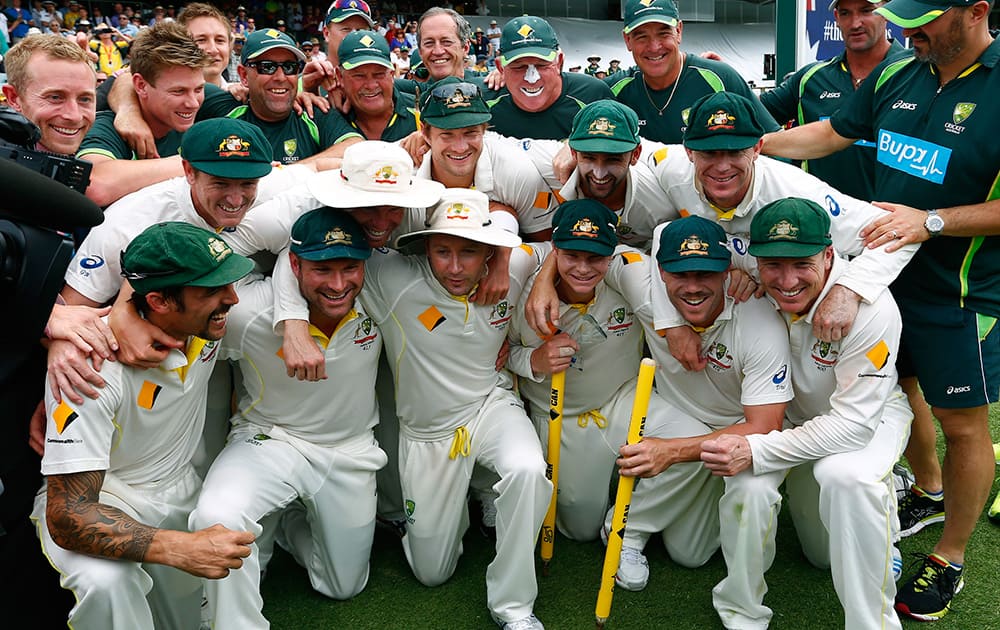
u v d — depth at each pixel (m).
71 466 2.39
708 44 22.89
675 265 2.82
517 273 3.26
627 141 3.03
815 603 3.14
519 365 3.36
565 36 22.23
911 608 3.04
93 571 2.37
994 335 3.09
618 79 4.47
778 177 3.09
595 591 3.26
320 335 2.92
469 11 23.66
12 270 1.99
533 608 3.15
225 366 3.26
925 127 3.11
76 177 2.34
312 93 4.20
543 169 3.50
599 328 3.29
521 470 2.93
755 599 2.95
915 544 3.53
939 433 4.59
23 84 2.89
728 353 3.03
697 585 3.29
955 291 3.10
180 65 3.37
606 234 2.96
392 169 2.85
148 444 2.68
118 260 2.85
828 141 3.60
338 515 3.13
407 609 3.18
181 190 2.92
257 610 2.76
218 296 2.46
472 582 3.35
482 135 3.25
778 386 2.94
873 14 4.00
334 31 4.73
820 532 3.23
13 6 15.91
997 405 4.78
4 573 2.45
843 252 3.07
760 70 22.14
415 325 3.06
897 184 3.23
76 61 2.90
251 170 2.72
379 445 3.58
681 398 3.33
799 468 3.17
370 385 3.16
